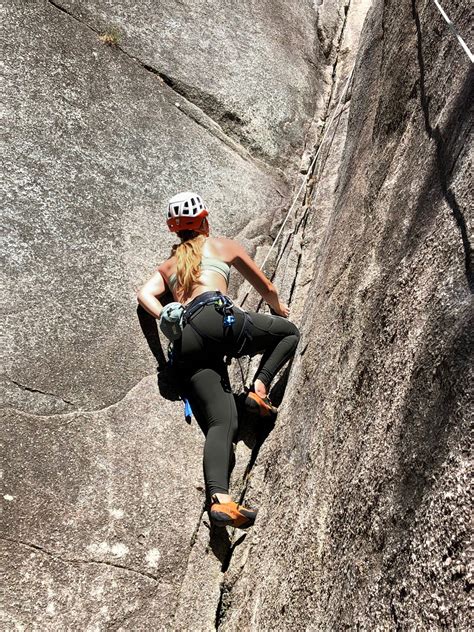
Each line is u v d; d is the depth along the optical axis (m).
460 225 1.88
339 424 2.30
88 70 4.24
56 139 3.86
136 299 3.54
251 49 5.05
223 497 2.84
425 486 1.56
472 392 1.51
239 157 4.49
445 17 2.46
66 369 3.17
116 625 2.61
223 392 3.07
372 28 4.62
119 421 3.12
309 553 2.15
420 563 1.47
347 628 1.71
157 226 3.86
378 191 2.89
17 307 3.24
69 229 3.59
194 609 2.72
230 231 4.08
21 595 2.55
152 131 4.23
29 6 4.28
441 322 1.77
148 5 4.80
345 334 2.58
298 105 5.02
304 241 4.20
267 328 3.26
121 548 2.78
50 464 2.88
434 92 2.59
